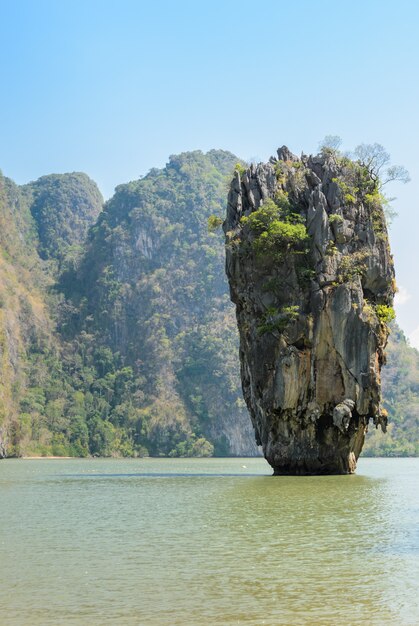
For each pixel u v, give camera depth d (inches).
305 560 1248.2
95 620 941.8
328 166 2992.1
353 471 2965.1
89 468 4842.5
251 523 1637.6
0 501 2139.5
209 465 5511.8
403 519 1689.2
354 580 1117.7
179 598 1030.4
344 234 2871.6
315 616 953.5
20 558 1274.6
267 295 2933.1
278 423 2913.4
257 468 4692.4
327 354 2822.3
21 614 965.8
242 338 3046.3
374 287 2891.2
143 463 6284.5
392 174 3024.1
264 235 2876.5
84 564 1226.0
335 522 1647.4
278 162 3129.9
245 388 3102.9
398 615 956.0
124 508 1924.2
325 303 2822.3
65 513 1834.4
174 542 1413.6
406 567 1197.1
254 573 1160.8
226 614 962.1
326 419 2869.1
